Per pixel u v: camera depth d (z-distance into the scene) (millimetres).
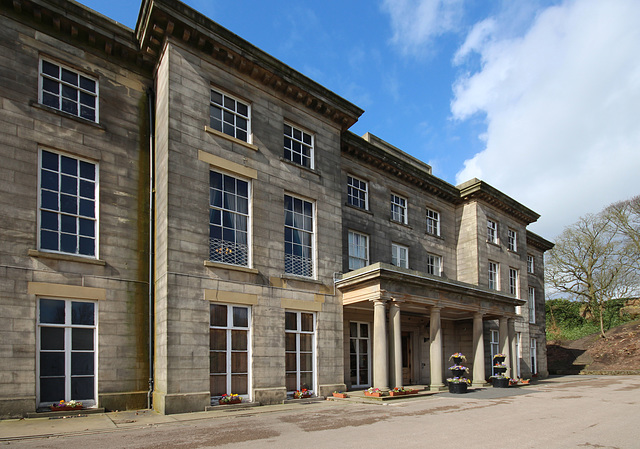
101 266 12422
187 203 12953
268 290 14383
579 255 43438
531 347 30703
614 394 16781
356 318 18656
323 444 7809
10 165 11305
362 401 14141
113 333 12305
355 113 18141
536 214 30328
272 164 15422
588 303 43969
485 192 25297
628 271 41344
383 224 21250
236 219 14266
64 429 9266
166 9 12891
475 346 20391
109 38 13461
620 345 34625
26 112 11789
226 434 8742
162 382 11836
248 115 15250
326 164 17391
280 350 14289
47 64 12594
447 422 10258
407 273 16281
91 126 13000
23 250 11156
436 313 17781
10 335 10633
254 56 14922
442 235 25047
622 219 41469
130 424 9984
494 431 9156
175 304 12156
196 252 12883
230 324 13383
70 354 11570
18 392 10578
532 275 32656
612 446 7809
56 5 12461
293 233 15875
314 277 16141
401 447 7621
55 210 11984
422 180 23578
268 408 12742
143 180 13836
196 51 14000
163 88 13492
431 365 17641
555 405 13414
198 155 13461
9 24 11883
